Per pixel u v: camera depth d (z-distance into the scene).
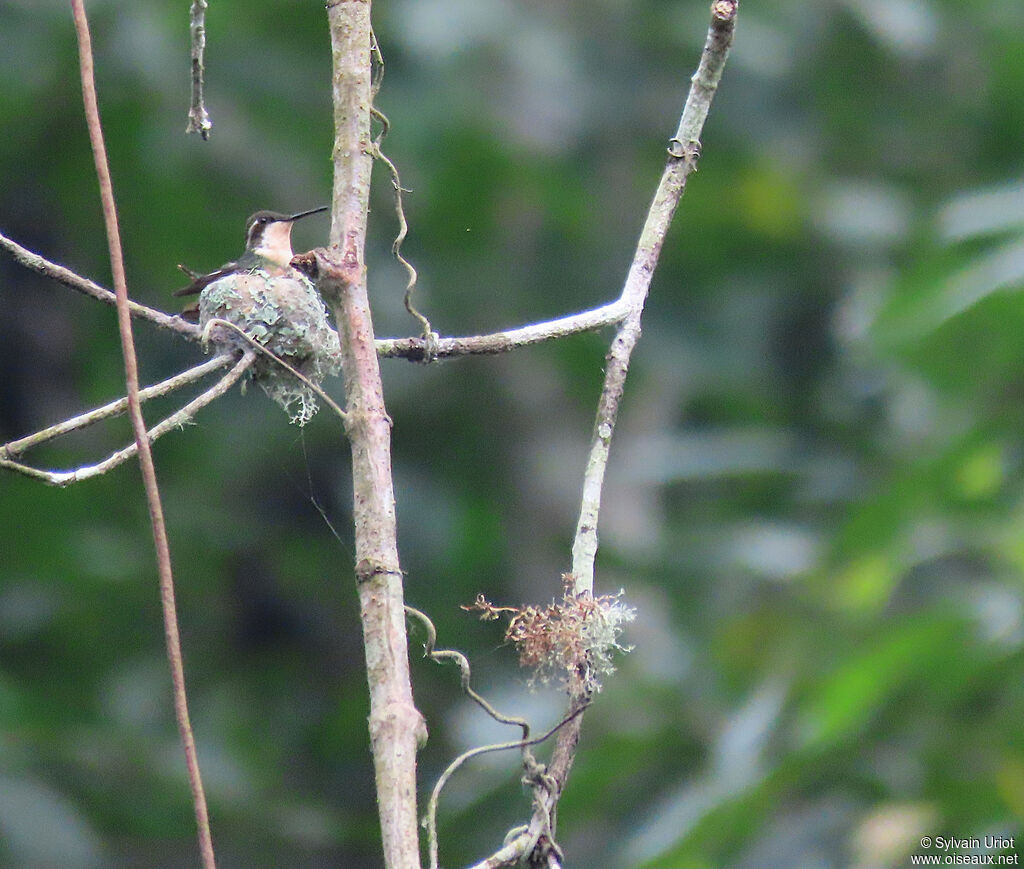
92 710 11.09
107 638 12.10
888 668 6.33
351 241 3.96
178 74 12.05
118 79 11.84
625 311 4.85
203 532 12.56
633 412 12.97
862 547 7.75
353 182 4.02
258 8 12.44
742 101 13.72
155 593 12.25
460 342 4.68
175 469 12.68
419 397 12.93
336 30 4.12
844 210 13.26
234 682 12.91
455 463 13.09
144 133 11.98
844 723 6.28
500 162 12.45
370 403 3.83
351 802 12.23
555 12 13.38
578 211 12.88
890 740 6.75
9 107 11.78
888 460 10.16
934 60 13.82
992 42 13.76
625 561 11.02
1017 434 7.56
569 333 4.79
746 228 13.42
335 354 5.36
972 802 6.43
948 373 7.78
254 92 12.34
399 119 12.28
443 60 12.50
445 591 12.59
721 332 13.16
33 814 9.16
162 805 10.12
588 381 13.09
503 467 13.02
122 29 11.87
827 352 13.12
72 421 4.21
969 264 7.56
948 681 6.56
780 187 13.11
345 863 11.13
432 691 12.17
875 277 12.57
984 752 6.57
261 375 5.16
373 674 3.56
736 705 7.50
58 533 11.69
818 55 13.76
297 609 13.65
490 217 12.87
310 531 13.53
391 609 3.61
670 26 13.38
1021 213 7.53
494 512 12.75
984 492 7.60
